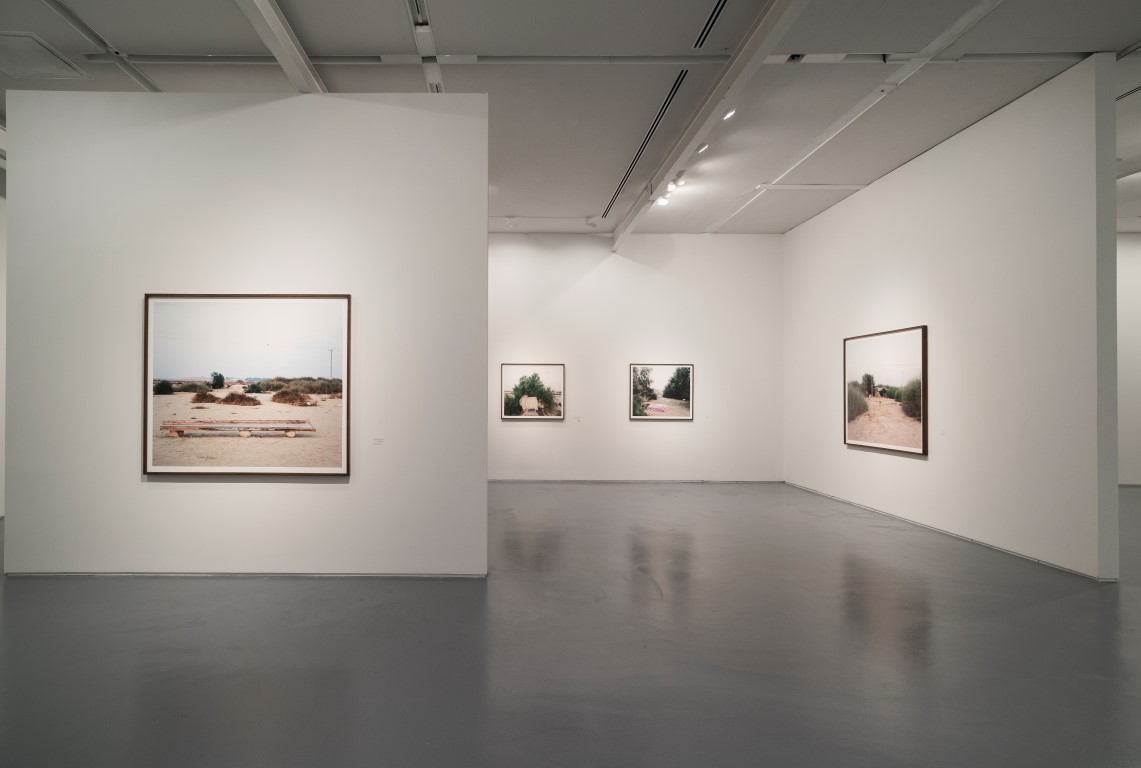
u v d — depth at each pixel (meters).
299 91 7.04
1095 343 6.89
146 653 4.87
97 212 6.95
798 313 14.24
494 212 13.16
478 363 7.02
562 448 14.86
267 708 4.04
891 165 10.36
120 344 6.94
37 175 6.93
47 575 6.89
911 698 4.21
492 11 6.25
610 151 9.84
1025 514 7.81
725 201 12.34
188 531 6.94
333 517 6.96
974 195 8.68
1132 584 6.75
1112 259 6.90
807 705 4.11
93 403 6.92
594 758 3.49
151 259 6.96
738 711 4.03
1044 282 7.53
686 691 4.30
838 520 10.33
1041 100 7.58
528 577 7.00
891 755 3.54
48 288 6.91
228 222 7.00
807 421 13.80
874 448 11.07
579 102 8.22
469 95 7.04
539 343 14.85
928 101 8.05
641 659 4.82
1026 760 3.50
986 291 8.46
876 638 5.25
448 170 7.04
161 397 6.93
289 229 7.00
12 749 3.57
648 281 14.96
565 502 12.06
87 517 6.91
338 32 6.64
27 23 6.50
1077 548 7.11
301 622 5.55
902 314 10.34
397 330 7.00
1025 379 7.81
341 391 6.97
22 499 6.88
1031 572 7.20
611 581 6.85
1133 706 4.12
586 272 14.92
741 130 8.90
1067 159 7.22
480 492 7.00
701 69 7.41
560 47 6.93
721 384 15.00
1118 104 8.00
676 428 14.93
